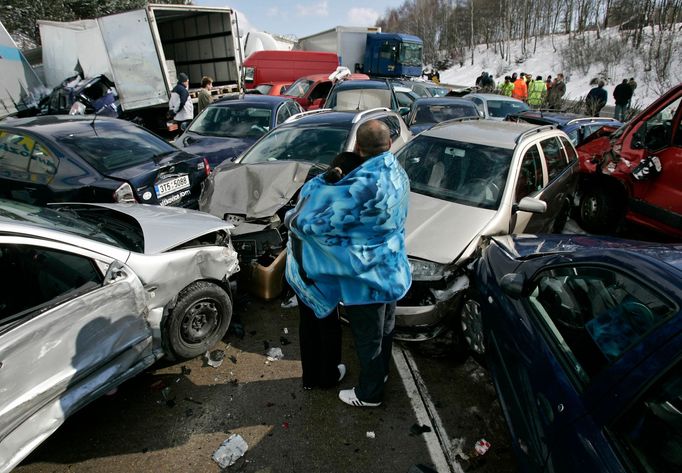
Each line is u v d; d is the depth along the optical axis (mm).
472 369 3418
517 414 2271
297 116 6117
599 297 2068
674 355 1520
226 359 3467
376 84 10391
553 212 5094
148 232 3232
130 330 2781
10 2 20297
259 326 3887
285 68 17453
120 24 9570
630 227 6285
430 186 4375
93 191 4465
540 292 2504
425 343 3479
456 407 3027
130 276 2766
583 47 30453
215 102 8031
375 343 2652
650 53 24000
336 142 5348
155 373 3305
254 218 4074
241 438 2715
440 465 2578
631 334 1791
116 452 2641
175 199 4988
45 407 2314
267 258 4277
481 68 42750
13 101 11992
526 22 42250
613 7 37000
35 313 2283
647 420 1532
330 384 3094
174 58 14109
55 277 2492
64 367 2381
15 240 2354
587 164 6184
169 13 11023
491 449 2691
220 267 3490
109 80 11055
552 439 1857
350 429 2818
